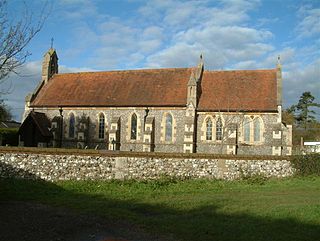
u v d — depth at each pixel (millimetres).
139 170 25062
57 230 12438
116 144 45031
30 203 16547
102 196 19328
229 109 42062
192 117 42469
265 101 41938
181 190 22422
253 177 27703
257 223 13617
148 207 16797
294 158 30125
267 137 40938
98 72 52188
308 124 83188
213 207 16859
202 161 27047
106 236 11961
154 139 44188
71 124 48312
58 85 52281
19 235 11656
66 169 23422
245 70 46438
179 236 11953
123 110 45906
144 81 48188
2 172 21938
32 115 47156
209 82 46094
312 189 23688
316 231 12539
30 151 22688
